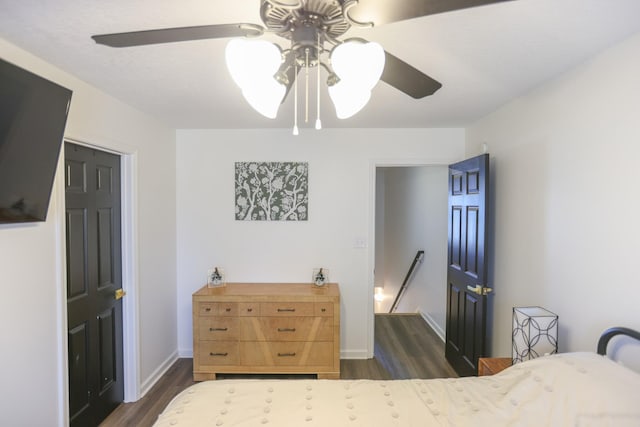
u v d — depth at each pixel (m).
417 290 4.73
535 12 1.26
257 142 3.25
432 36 1.45
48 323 1.72
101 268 2.27
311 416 1.35
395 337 3.82
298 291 2.97
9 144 1.32
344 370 3.05
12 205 1.39
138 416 2.37
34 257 1.64
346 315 3.30
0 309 1.48
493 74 1.87
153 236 2.82
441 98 2.30
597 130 1.61
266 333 2.86
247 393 1.54
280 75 1.02
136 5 1.22
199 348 2.87
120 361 2.49
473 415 1.32
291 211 3.26
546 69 1.79
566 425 1.14
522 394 1.34
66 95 1.54
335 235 3.28
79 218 2.06
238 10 1.25
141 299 2.63
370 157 3.25
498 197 2.54
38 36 1.45
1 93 1.25
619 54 1.49
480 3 0.82
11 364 1.53
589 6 1.22
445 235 3.72
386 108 2.55
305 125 3.10
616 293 1.50
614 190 1.51
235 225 3.28
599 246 1.59
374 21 0.91
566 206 1.81
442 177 3.81
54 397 1.75
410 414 1.35
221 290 3.01
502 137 2.49
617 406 1.11
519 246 2.25
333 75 1.04
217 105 2.47
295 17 0.89
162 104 2.44
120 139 2.35
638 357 1.39
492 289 2.61
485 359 2.07
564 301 1.82
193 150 3.25
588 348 1.66
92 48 1.57
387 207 6.22
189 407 1.43
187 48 1.57
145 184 2.69
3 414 1.49
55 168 1.57
